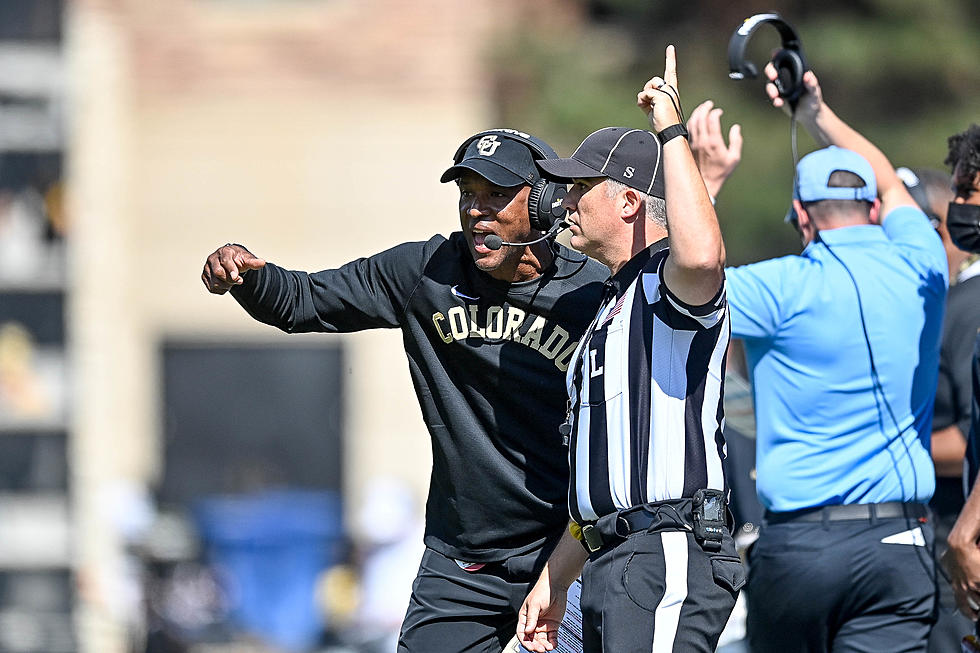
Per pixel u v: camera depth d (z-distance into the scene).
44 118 39.09
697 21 45.19
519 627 14.35
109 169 40.69
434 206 43.25
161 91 42.81
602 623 13.23
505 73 42.66
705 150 16.88
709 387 13.28
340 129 43.28
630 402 13.28
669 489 13.19
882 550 16.19
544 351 14.35
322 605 36.84
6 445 37.84
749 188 39.72
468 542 14.92
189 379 42.75
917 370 16.56
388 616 35.38
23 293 38.75
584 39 44.62
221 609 34.78
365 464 42.78
